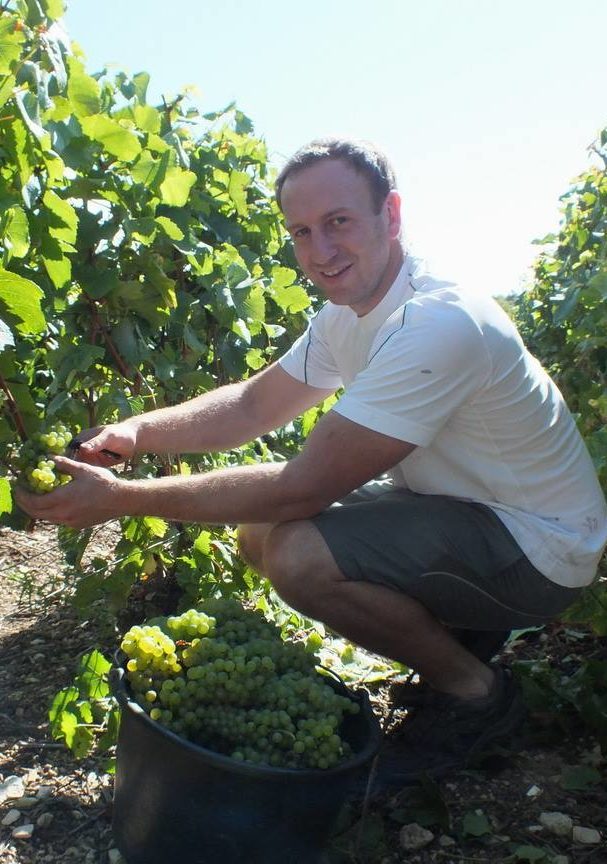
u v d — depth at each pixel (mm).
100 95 3104
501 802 2344
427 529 2357
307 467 2221
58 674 3135
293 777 1872
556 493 2434
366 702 2203
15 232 2318
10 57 2270
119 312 3043
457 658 2467
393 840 2193
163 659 2004
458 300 2240
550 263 6152
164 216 3199
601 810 2314
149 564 3244
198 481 2238
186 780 1898
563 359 5410
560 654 3297
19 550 4414
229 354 3525
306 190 2283
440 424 2244
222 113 4113
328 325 2648
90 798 2336
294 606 2389
